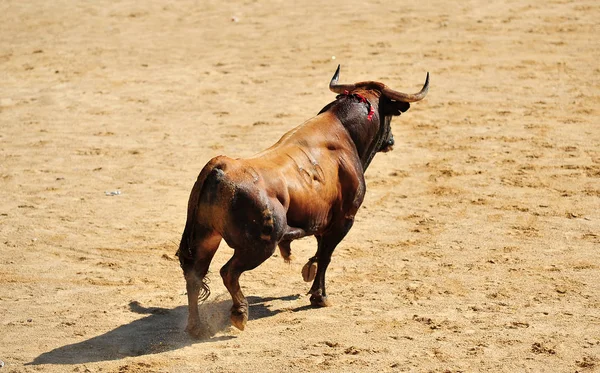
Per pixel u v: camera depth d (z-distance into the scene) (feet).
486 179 55.77
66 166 59.93
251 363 31.32
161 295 38.52
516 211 49.85
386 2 104.47
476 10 98.68
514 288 38.40
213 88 78.38
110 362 31.68
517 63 81.30
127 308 36.99
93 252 44.29
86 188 55.21
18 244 45.42
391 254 43.47
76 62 87.30
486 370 30.27
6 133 67.87
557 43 86.38
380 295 38.01
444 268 41.27
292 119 69.41
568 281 39.11
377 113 38.01
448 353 31.65
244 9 104.83
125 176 57.57
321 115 36.99
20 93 78.64
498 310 35.88
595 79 76.74
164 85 79.61
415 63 82.17
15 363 31.73
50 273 41.45
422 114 69.92
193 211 32.14
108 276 41.01
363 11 100.94
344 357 31.55
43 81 81.87
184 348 32.83
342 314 35.91
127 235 46.75
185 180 56.54
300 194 33.68
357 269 41.45
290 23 98.02
